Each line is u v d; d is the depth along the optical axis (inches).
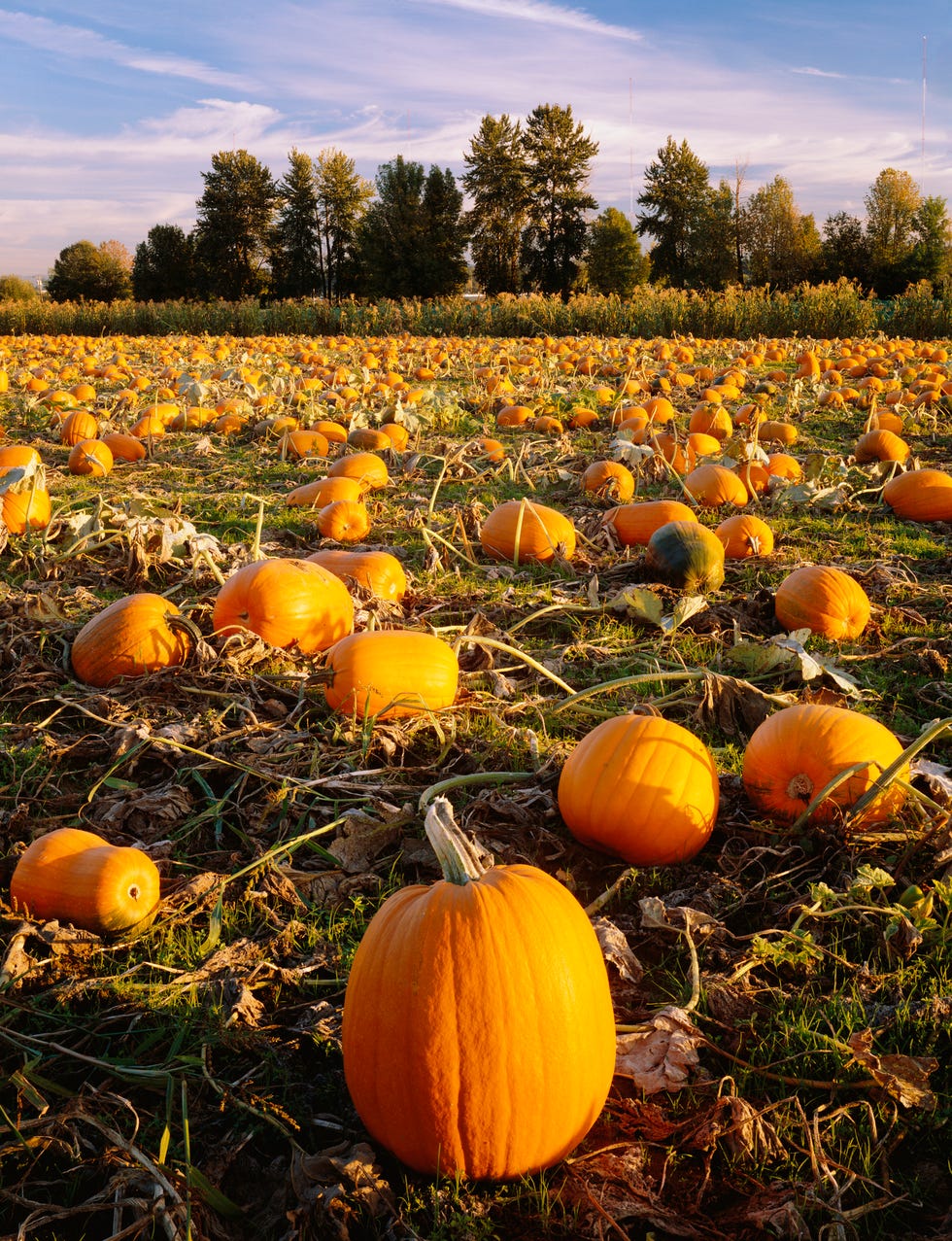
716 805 133.3
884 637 214.8
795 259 3208.7
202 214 3742.6
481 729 169.9
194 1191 80.7
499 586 246.4
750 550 269.0
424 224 3233.3
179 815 141.1
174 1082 95.0
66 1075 97.7
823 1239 79.7
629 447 364.5
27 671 186.9
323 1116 92.4
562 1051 80.8
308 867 131.3
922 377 661.3
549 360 807.1
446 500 353.7
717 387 602.5
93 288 3811.5
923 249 2994.6
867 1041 92.7
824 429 494.6
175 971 107.9
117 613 186.2
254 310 1784.0
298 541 293.0
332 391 576.4
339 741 161.3
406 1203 82.3
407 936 83.0
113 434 455.5
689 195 3750.0
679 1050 96.0
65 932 111.0
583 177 3681.1
